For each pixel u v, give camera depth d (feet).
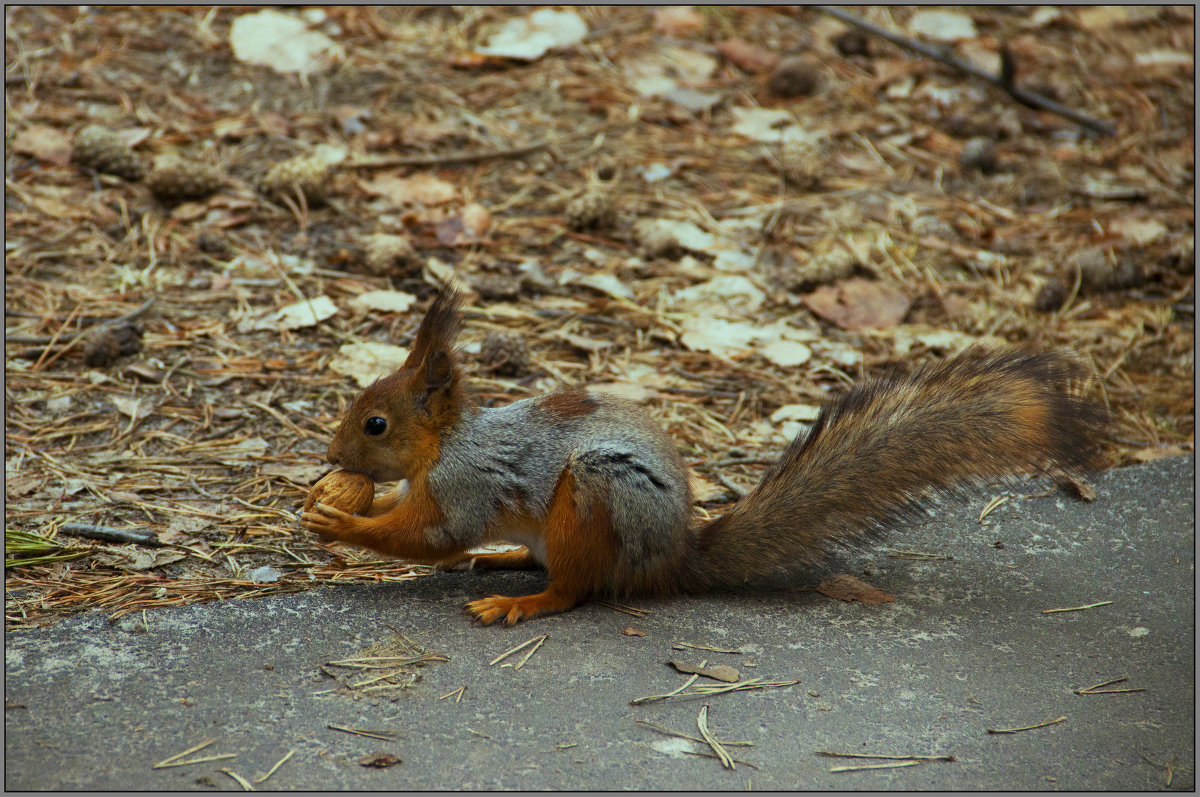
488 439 22.26
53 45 46.85
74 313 33.32
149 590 22.80
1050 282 39.14
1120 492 28.14
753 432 31.19
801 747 18.30
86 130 40.45
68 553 23.81
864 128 49.78
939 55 54.24
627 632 21.57
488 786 16.94
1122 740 18.86
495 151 44.45
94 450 27.99
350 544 22.24
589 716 18.84
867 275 39.75
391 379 22.40
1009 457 23.00
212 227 38.68
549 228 40.78
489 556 24.70
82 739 17.60
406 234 39.32
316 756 17.47
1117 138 51.08
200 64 47.34
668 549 22.16
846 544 23.32
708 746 18.20
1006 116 51.13
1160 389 34.47
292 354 32.94
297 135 43.73
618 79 50.80
